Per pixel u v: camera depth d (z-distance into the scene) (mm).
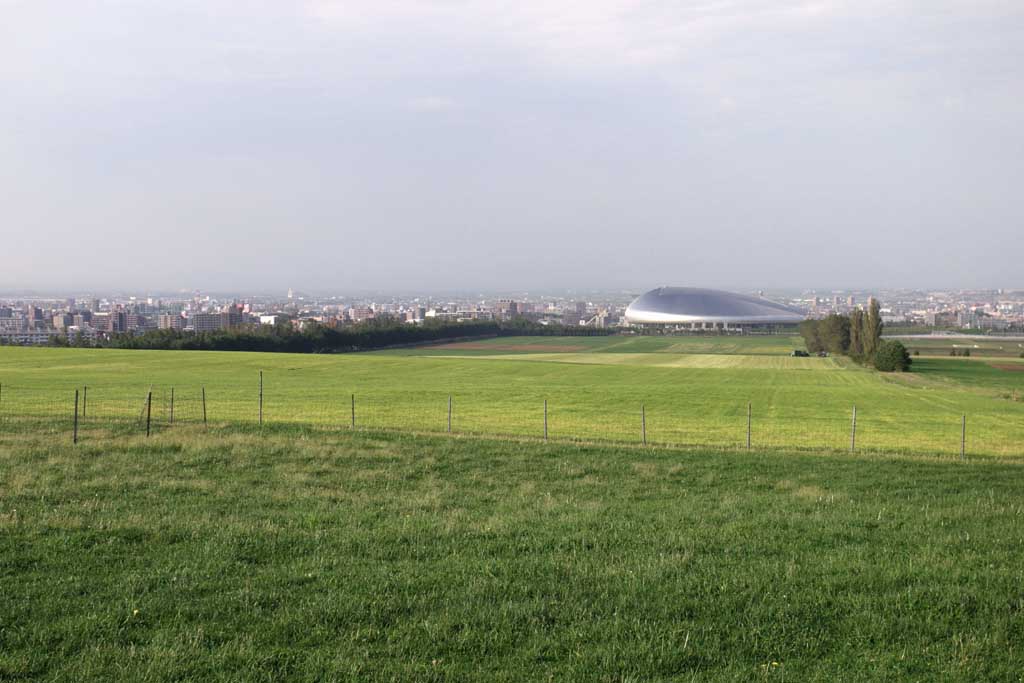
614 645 9898
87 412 40531
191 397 52406
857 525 16109
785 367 110000
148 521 15867
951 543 14398
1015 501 19750
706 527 15906
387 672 9195
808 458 27953
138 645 9859
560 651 9812
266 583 12031
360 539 14633
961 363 114688
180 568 12719
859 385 79812
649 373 92375
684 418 47719
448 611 10914
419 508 18156
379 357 106438
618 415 48281
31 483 20094
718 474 24375
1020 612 10750
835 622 10648
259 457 25359
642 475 23938
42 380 62625
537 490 21500
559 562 13102
